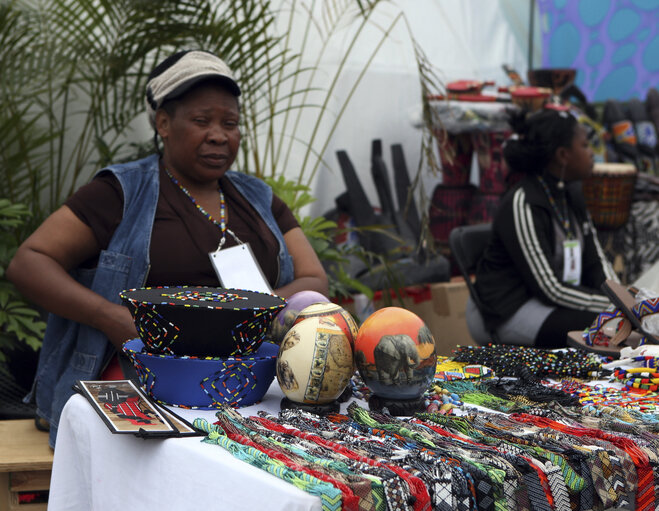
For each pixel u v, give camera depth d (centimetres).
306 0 408
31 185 313
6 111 307
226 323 129
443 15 488
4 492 190
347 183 400
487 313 312
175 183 208
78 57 321
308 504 89
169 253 199
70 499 140
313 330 126
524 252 298
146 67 352
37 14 313
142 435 114
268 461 100
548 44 570
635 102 514
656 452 111
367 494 90
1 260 276
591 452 106
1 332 274
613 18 566
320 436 111
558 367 161
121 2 310
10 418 285
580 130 302
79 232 199
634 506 107
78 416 136
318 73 421
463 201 434
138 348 141
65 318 204
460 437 112
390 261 381
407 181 429
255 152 336
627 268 461
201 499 106
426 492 93
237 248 200
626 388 152
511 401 138
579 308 295
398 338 124
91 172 351
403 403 127
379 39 452
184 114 201
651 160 506
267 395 144
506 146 315
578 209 318
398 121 458
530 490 99
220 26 314
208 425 117
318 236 322
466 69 505
